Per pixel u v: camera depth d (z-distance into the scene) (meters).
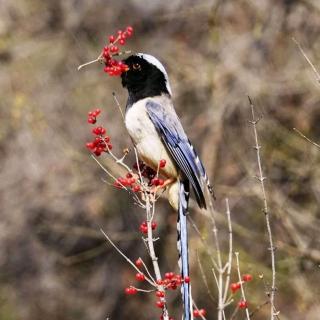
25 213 17.98
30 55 18.02
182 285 7.93
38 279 18.42
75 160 17.11
